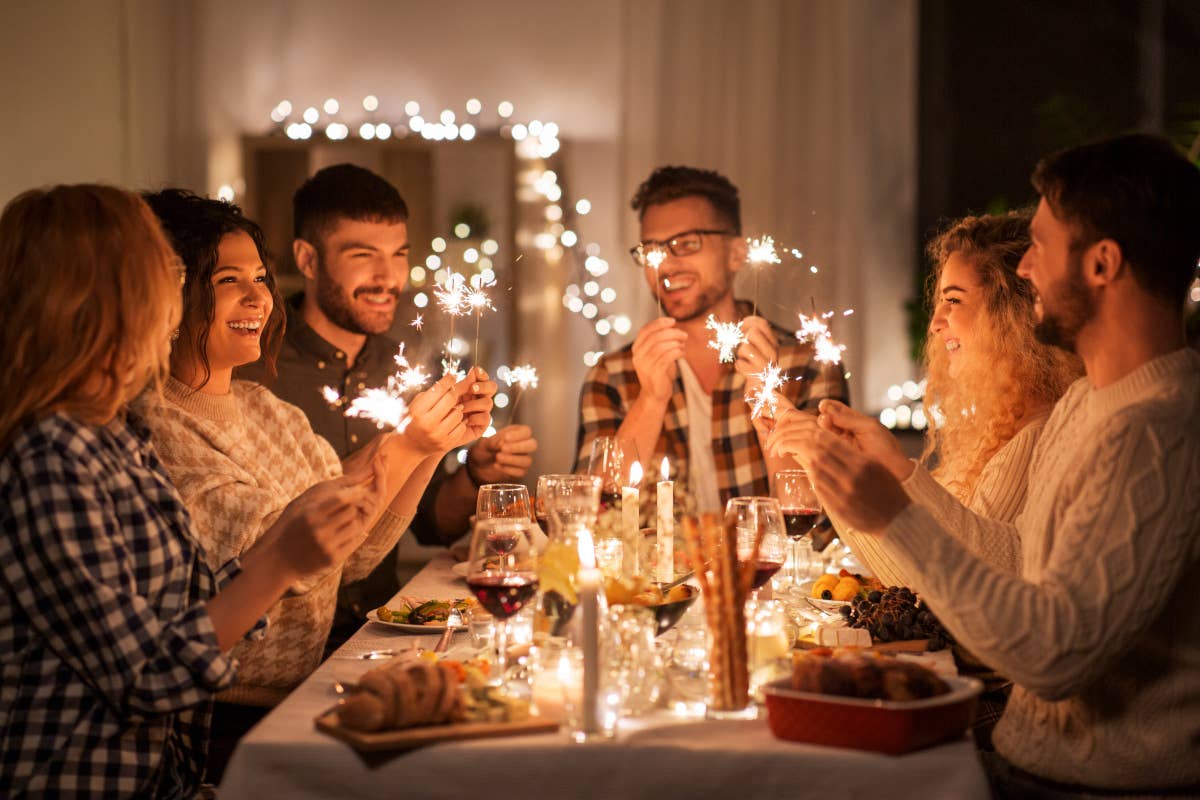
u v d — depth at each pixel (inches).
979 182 177.9
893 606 72.1
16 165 163.2
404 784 51.3
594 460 83.6
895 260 178.7
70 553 53.0
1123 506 52.8
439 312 168.4
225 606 58.0
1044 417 81.3
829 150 166.9
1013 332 83.0
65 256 55.4
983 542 72.7
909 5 176.7
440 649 68.6
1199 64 171.2
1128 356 57.1
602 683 54.6
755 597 69.9
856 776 49.9
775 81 166.9
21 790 55.4
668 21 167.9
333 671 64.3
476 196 173.6
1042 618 52.2
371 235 113.4
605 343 175.5
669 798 51.1
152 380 79.0
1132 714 56.6
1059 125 168.6
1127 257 55.7
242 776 51.6
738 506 70.1
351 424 115.0
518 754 51.3
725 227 123.1
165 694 53.7
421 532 118.3
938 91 177.9
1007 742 61.2
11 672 55.4
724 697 55.4
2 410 55.1
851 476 55.9
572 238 175.3
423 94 179.9
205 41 173.3
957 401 91.7
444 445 85.5
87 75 167.2
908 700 50.8
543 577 63.2
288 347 114.3
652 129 170.6
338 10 179.2
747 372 100.0
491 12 179.2
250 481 80.2
